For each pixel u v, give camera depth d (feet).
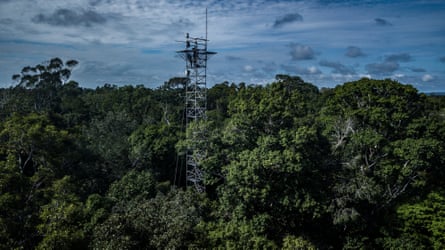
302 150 90.68
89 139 139.64
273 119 98.37
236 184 89.92
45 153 101.71
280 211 90.68
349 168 98.17
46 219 70.13
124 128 160.25
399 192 99.19
